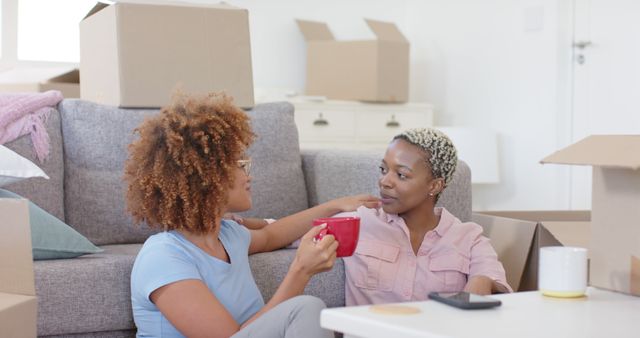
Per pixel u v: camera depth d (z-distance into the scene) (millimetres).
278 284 1904
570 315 1151
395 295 1924
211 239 1687
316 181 2541
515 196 4707
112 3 2477
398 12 5363
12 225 1490
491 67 4852
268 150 2531
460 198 2197
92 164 2312
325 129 4566
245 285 1695
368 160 2295
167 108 1674
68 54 4434
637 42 4113
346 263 1973
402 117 4777
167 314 1539
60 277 1726
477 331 1019
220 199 1643
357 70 4660
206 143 1622
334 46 4746
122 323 1789
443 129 4453
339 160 2416
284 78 5051
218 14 2529
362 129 4664
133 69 2393
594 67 4332
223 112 1683
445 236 1950
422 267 1935
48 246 1807
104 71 2484
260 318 1457
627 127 4168
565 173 4453
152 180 1624
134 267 1619
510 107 4730
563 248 1317
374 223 1977
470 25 4980
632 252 1326
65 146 2316
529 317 1124
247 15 2572
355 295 1953
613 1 4230
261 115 2557
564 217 2598
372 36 5355
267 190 2498
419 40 5340
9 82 3369
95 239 2285
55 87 3264
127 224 2312
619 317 1146
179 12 2469
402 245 1956
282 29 5035
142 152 1650
